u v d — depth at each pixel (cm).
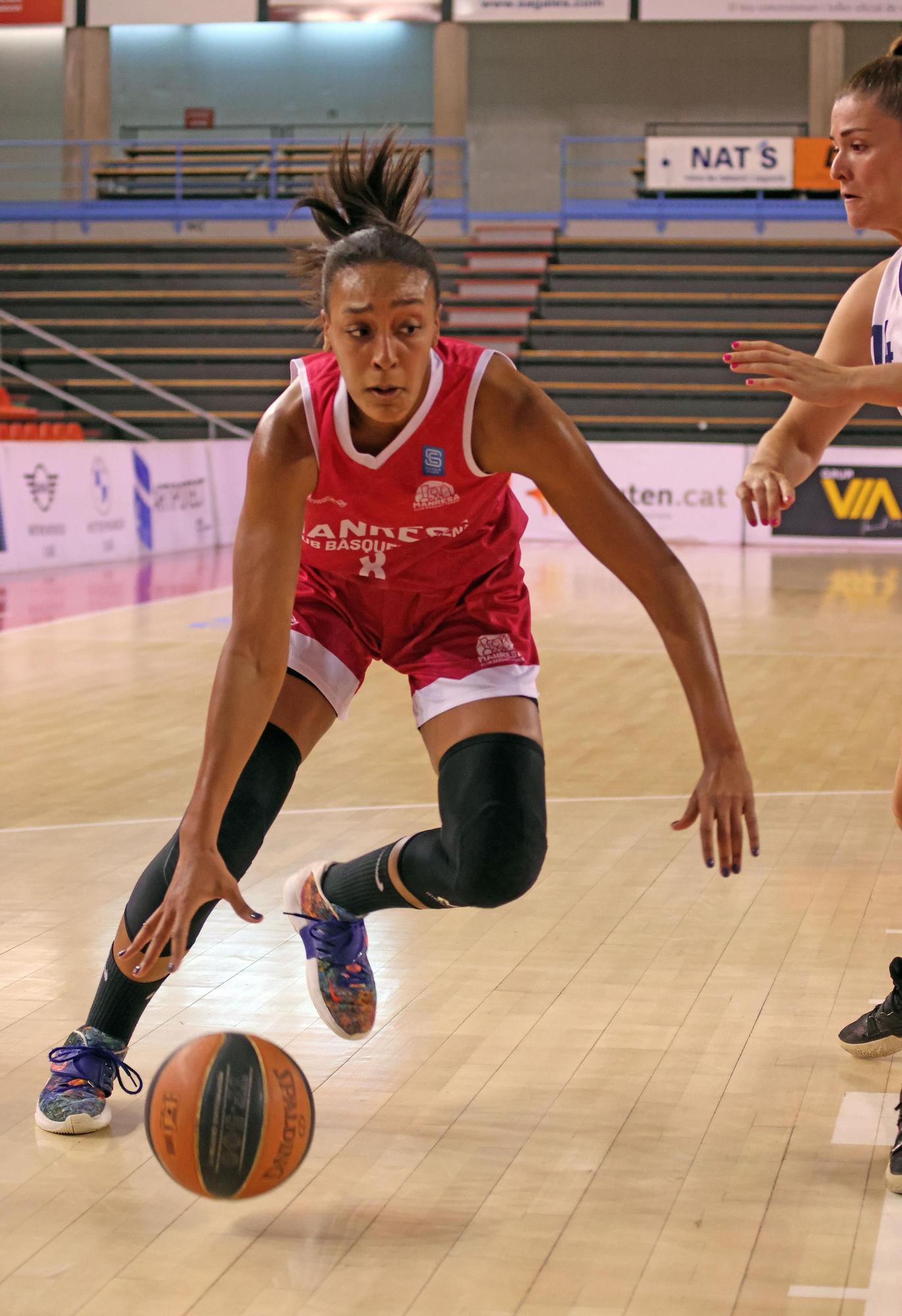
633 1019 315
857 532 1525
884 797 525
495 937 372
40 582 1198
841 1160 250
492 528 258
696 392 1808
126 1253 219
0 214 2059
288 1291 208
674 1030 309
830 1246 220
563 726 661
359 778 554
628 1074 286
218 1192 212
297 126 2352
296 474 228
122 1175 244
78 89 2184
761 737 637
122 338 1906
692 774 564
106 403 1847
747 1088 280
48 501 1300
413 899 261
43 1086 280
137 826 486
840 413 285
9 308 1952
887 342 282
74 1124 258
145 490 1434
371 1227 227
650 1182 242
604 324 1880
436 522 243
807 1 2025
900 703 714
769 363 233
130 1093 274
